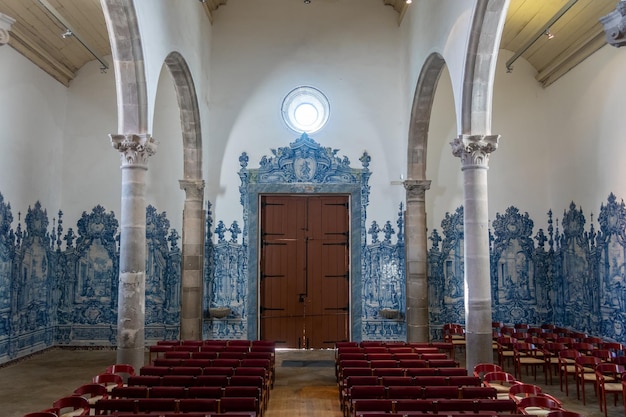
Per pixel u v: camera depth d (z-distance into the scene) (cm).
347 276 1517
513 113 1526
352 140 1516
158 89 1518
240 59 1526
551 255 1491
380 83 1530
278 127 1512
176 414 583
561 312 1441
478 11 912
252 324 1462
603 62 1218
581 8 1178
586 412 888
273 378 1063
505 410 638
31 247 1339
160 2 1047
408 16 1430
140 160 955
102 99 1506
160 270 1476
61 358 1340
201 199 1435
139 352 939
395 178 1511
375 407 644
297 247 1520
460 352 1437
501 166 1516
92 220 1484
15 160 1256
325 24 1541
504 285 1489
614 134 1176
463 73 966
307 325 1505
